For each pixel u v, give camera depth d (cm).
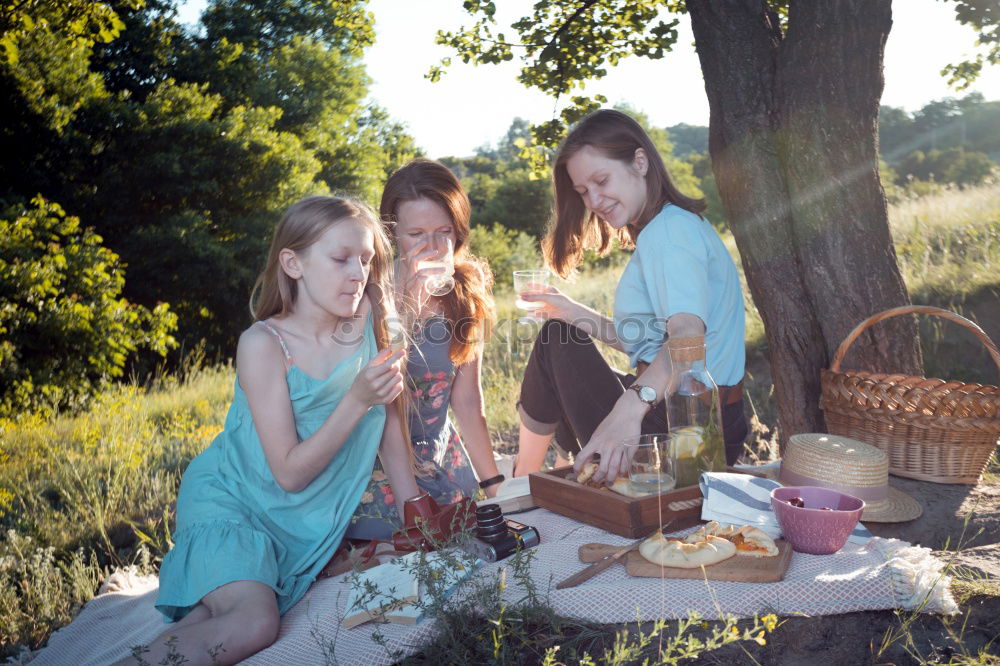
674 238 276
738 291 301
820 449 258
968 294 657
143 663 192
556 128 633
